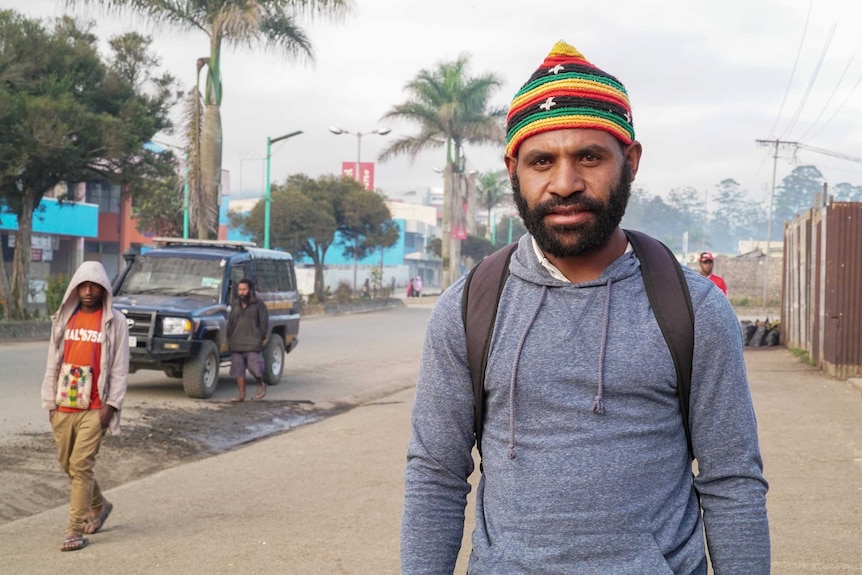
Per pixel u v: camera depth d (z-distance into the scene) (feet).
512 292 6.74
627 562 6.22
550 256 6.72
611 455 6.30
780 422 32.48
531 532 6.35
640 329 6.44
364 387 50.06
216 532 20.67
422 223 319.88
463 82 154.51
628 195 6.75
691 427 6.59
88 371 20.27
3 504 23.71
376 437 33.58
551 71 6.63
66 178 78.64
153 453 31.12
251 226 138.41
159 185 87.45
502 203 266.36
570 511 6.29
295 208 136.26
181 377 46.75
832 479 23.63
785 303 68.74
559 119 6.48
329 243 144.05
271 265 51.93
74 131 72.13
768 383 44.19
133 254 47.98
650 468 6.33
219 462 29.48
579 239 6.47
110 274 161.58
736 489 6.53
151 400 41.98
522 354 6.50
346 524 21.06
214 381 44.39
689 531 6.46
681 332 6.41
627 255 6.73
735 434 6.48
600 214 6.49
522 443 6.48
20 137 69.72
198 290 46.26
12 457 28.37
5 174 69.46
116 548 19.58
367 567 17.79
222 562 18.34
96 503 21.13
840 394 39.96
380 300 149.38
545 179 6.57
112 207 160.15
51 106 69.31
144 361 42.57
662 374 6.38
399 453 30.19
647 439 6.36
